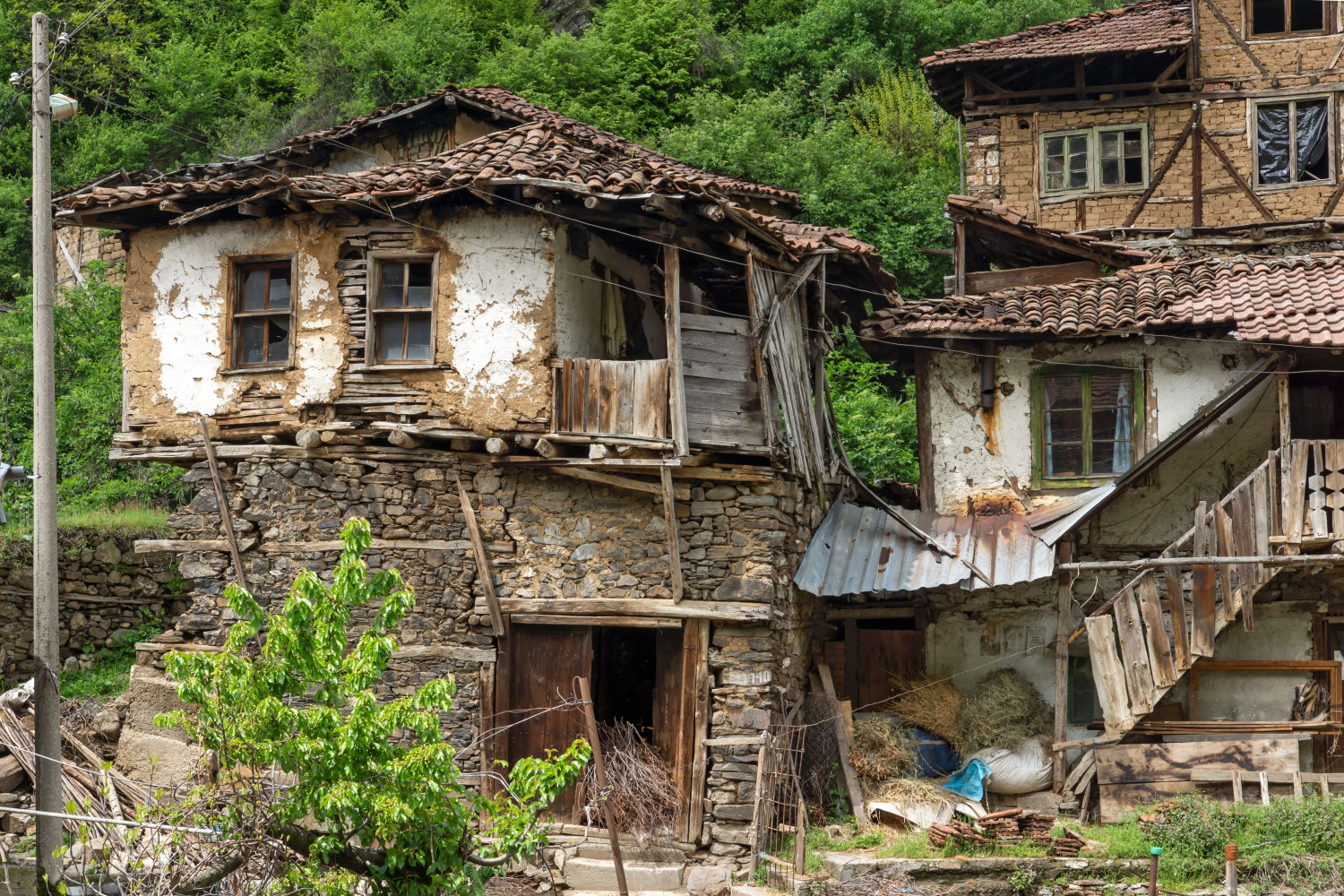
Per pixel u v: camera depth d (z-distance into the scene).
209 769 9.78
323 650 8.12
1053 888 11.38
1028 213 19.16
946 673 14.39
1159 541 14.05
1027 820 12.08
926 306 15.07
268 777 8.98
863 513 14.91
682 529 12.41
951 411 14.98
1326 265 14.32
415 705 8.10
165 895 7.80
